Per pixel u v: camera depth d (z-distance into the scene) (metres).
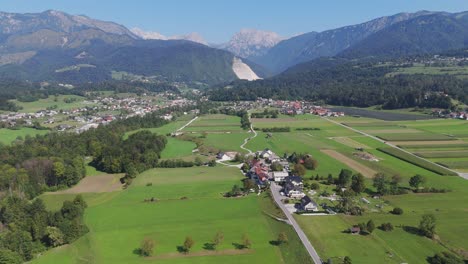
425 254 98.81
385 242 105.31
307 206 128.62
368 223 110.56
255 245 105.50
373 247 102.38
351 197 138.62
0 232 115.56
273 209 130.75
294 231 111.88
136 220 124.38
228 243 106.88
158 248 104.56
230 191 152.00
